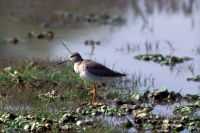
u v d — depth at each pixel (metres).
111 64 20.66
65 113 14.77
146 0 33.94
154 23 28.11
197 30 26.59
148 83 18.09
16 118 14.34
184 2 33.41
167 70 19.92
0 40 24.36
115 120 14.57
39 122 14.15
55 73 17.70
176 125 13.96
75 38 24.97
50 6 31.81
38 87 17.22
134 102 16.11
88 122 14.19
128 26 27.56
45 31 26.17
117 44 23.94
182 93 17.20
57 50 22.69
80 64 15.90
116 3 33.00
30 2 32.78
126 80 18.11
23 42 24.16
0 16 29.11
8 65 19.59
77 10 30.95
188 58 21.44
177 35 25.67
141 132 13.78
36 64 19.14
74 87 17.03
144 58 21.45
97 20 28.70
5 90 17.00
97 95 16.48
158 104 16.06
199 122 14.20
